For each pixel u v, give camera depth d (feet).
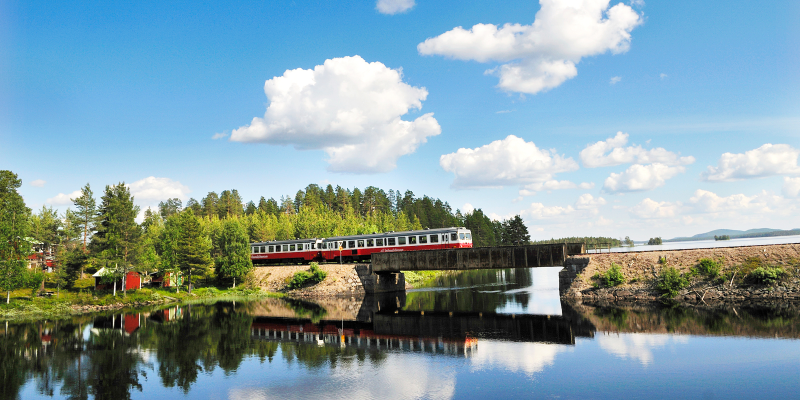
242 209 613.93
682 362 84.69
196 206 602.03
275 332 128.98
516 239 529.45
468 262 186.70
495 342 106.83
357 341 114.01
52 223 234.38
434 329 125.90
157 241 357.41
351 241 233.76
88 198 250.37
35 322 156.76
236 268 249.14
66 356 105.40
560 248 170.71
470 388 76.13
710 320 115.85
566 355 92.94
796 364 80.48
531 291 207.10
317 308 180.04
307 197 553.23
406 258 206.69
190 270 240.53
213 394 78.13
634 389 72.43
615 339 103.81
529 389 74.49
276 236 427.74
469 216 573.74
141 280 256.52
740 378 75.15
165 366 95.61
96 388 82.48
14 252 183.21
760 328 105.09
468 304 173.27
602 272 162.81
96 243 219.41
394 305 180.75
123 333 132.36
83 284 233.14
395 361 94.07
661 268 154.81
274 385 81.66
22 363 99.81
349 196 583.99
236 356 102.12
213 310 181.06
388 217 507.30
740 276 141.69
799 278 134.00
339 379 83.61
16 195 207.82
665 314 126.72
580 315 133.69
